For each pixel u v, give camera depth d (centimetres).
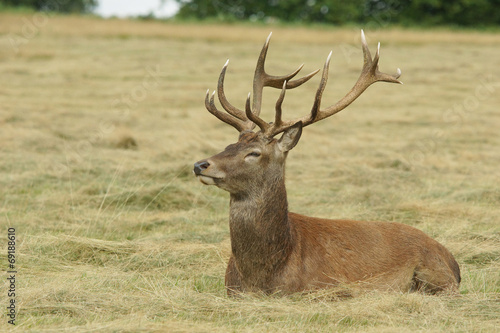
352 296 1628
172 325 1416
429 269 1728
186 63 7219
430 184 2967
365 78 1808
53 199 2630
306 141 3903
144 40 8725
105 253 2084
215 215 2573
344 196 2756
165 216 2508
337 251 1684
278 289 1619
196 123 4347
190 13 12431
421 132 4369
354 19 11500
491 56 8238
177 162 3234
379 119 4834
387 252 1716
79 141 3750
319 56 8000
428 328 1451
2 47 7544
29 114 4422
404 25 11831
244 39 9044
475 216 2500
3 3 12381
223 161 1600
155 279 1845
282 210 1630
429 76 6888
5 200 2616
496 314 1547
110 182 2889
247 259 1630
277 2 12481
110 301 1585
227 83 6284
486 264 2016
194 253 2059
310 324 1490
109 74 6512
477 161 3550
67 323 1457
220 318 1527
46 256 2008
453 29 11344
